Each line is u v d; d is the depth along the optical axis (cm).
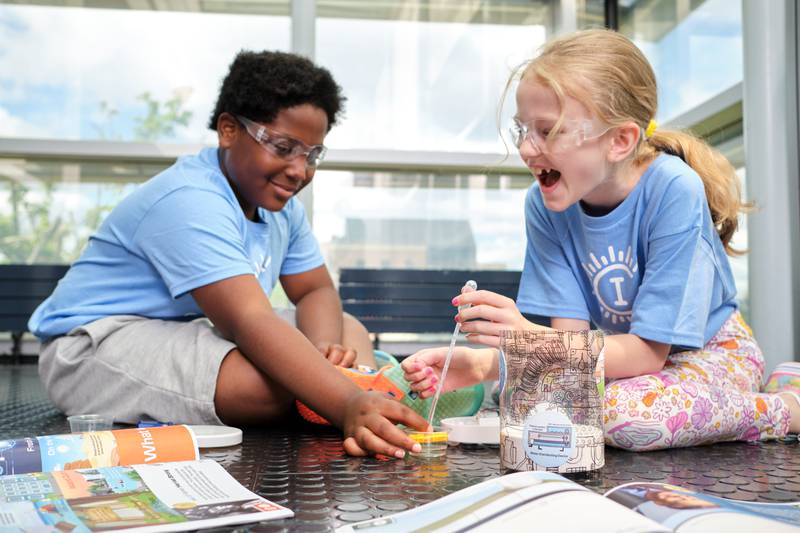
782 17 249
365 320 391
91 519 68
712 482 94
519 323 115
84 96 400
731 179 146
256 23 404
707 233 128
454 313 395
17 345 380
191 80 403
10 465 92
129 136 403
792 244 247
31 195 398
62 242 400
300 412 141
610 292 141
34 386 248
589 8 427
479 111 416
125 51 400
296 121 147
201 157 160
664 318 122
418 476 96
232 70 155
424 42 413
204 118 404
